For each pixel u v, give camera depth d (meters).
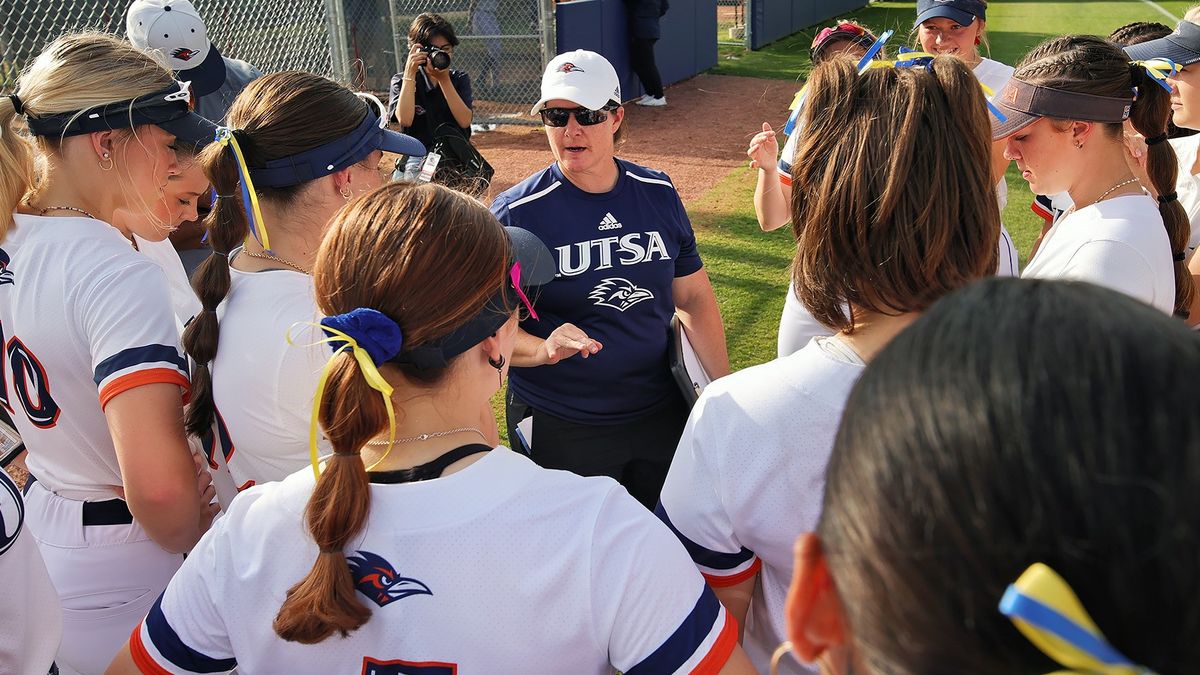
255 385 1.51
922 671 0.52
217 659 1.17
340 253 1.12
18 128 1.71
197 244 3.18
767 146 2.96
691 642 1.09
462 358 1.13
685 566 1.13
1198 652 0.45
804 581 0.64
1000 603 0.47
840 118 1.22
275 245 1.67
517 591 1.06
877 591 0.53
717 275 5.71
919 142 1.17
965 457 0.50
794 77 13.05
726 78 13.09
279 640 1.11
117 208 1.75
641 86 11.72
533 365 2.36
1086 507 0.46
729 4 19.16
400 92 6.02
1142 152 2.30
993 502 0.48
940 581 0.49
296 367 1.50
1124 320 0.53
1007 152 2.04
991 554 0.48
